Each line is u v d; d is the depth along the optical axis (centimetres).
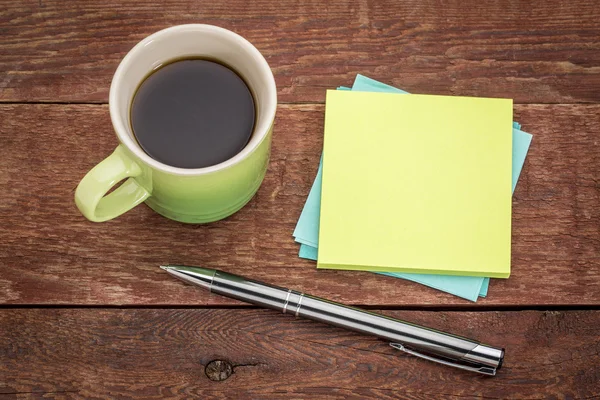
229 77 75
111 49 87
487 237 81
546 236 83
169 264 81
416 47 88
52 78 85
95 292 81
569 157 85
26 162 83
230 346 80
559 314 81
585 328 81
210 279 78
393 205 82
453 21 88
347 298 81
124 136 65
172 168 66
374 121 84
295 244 82
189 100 74
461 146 84
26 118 84
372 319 78
